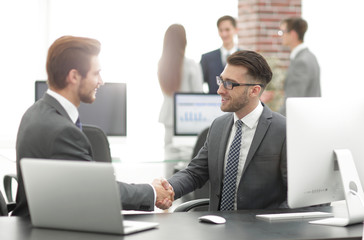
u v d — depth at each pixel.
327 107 2.13
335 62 7.21
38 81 4.28
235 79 2.50
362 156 2.19
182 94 4.82
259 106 2.57
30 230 1.86
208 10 6.69
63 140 2.04
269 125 2.53
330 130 2.12
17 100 5.85
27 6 5.90
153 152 4.23
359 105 2.20
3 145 5.74
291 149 2.05
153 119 6.41
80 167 1.78
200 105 4.86
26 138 2.09
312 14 7.24
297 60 5.91
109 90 4.39
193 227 1.94
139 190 2.26
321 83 7.22
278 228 1.94
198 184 2.70
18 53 5.87
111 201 1.77
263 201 2.50
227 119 2.67
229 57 2.54
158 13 6.43
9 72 5.84
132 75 6.34
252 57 2.52
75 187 1.80
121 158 3.83
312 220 2.11
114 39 6.27
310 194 2.11
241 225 1.98
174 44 5.26
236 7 6.84
